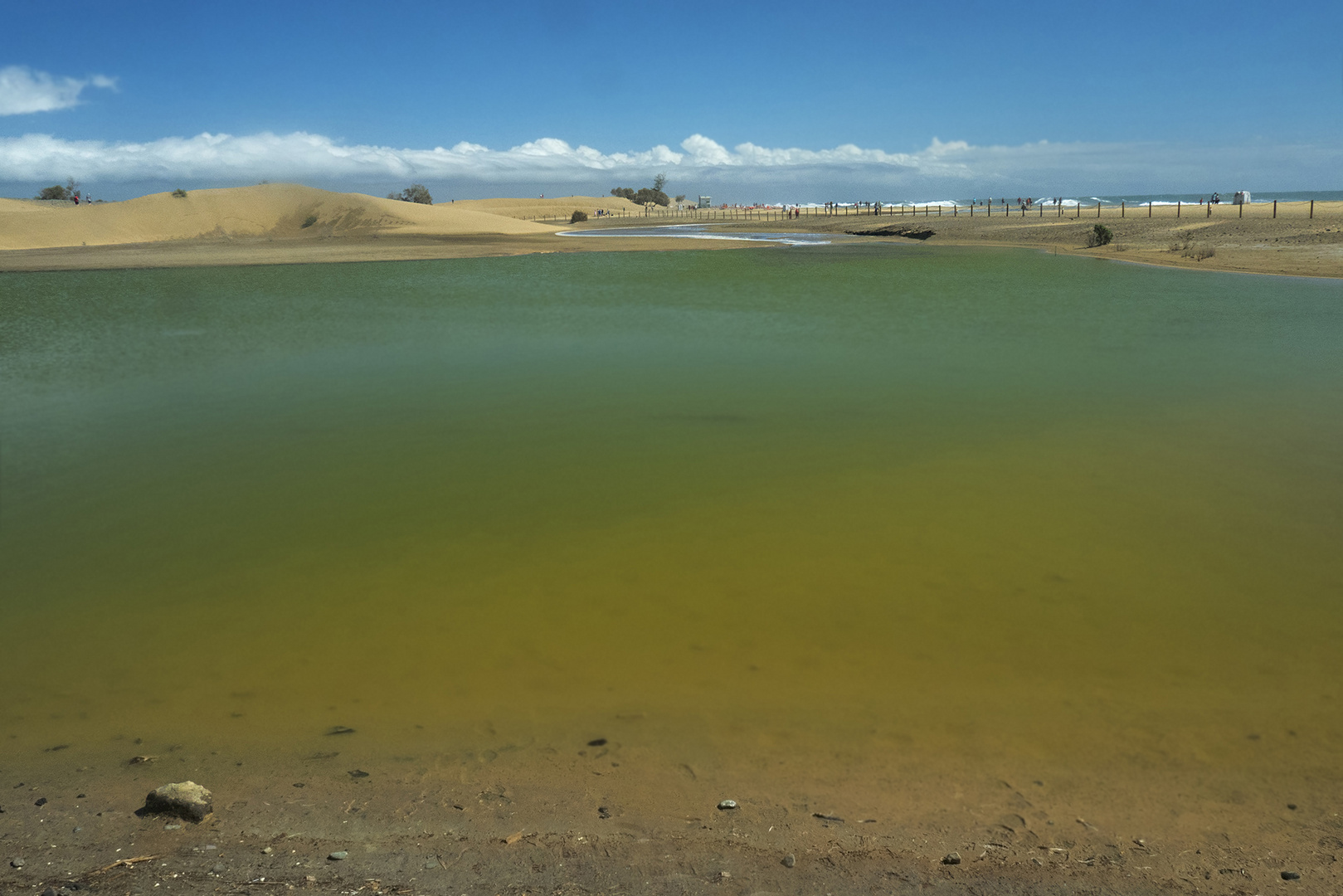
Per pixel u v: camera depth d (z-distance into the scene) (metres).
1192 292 24.27
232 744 4.50
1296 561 6.85
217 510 8.30
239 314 22.95
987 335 17.69
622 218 129.75
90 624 6.06
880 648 5.59
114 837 3.54
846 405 12.05
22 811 3.79
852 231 73.00
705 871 3.31
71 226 72.88
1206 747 4.48
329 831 3.61
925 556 7.03
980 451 9.79
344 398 12.89
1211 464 9.20
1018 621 5.93
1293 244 34.94
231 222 79.94
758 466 9.41
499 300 25.30
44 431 11.19
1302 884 3.31
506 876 3.25
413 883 3.20
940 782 4.12
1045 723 4.72
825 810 3.86
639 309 22.67
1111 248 41.03
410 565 6.99
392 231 73.44
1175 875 3.37
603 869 3.32
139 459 9.98
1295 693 5.03
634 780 4.12
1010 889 3.23
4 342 18.27
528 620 6.03
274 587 6.61
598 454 9.95
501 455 9.98
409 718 4.79
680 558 7.05
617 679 5.23
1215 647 5.58
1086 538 7.35
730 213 143.38
